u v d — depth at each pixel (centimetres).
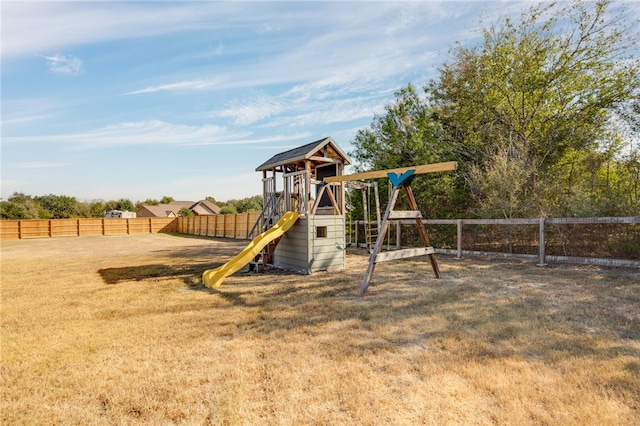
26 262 981
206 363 277
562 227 783
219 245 1546
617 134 993
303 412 203
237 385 239
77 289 589
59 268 855
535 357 268
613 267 666
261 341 322
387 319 376
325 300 472
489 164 1006
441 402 208
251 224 1927
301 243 744
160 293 549
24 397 233
